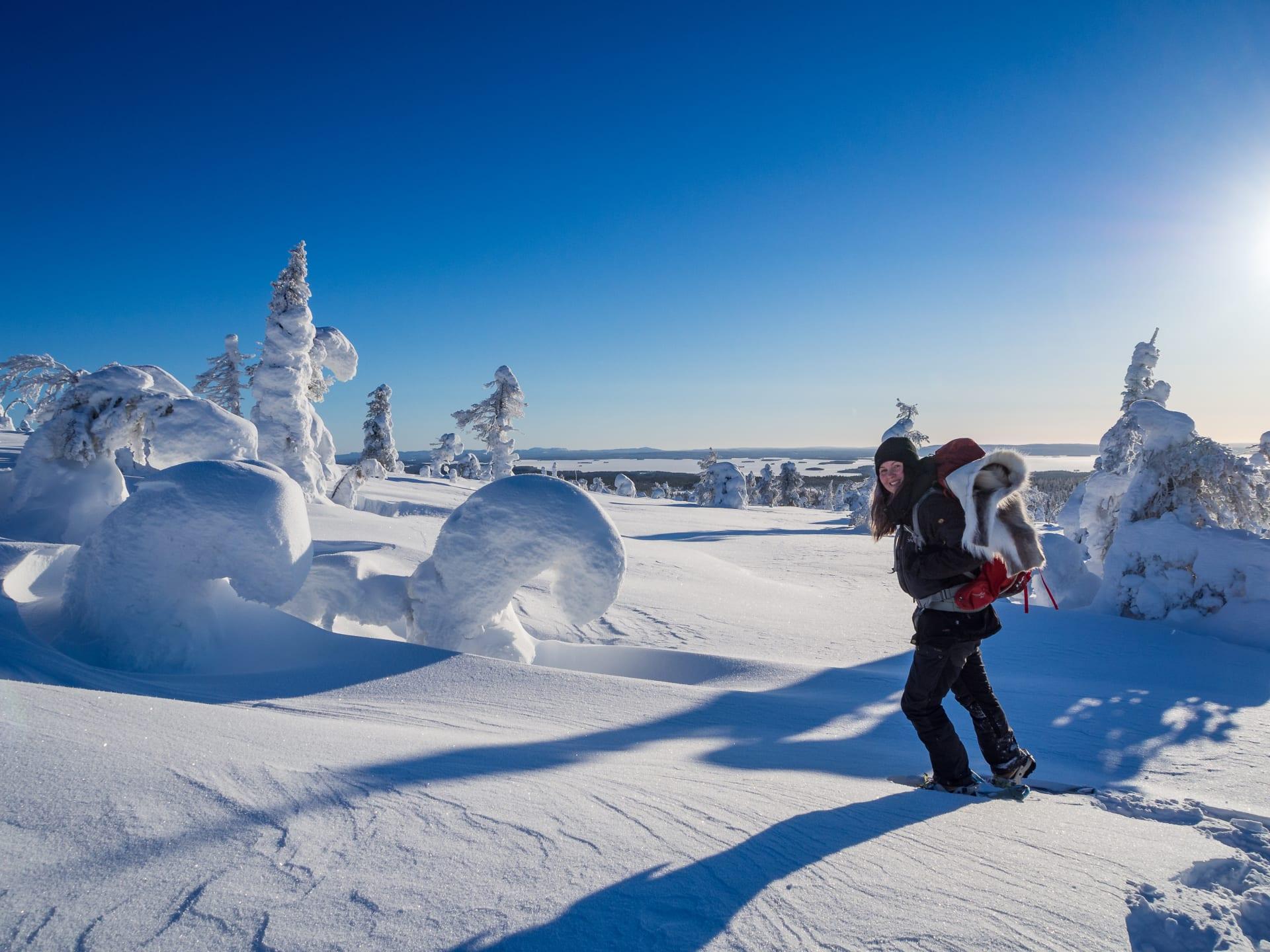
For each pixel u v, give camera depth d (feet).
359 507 81.30
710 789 7.79
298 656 17.66
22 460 29.53
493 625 21.70
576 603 20.90
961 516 8.88
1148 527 36.68
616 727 13.14
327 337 81.61
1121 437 74.49
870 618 41.34
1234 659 27.89
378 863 4.93
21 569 20.08
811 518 150.10
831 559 77.36
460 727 11.85
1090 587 41.45
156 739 6.63
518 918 4.43
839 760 11.51
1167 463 37.58
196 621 17.34
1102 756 13.57
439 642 20.88
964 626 9.09
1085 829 7.32
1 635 14.02
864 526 115.75
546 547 20.72
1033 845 6.58
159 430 30.91
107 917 3.99
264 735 7.66
